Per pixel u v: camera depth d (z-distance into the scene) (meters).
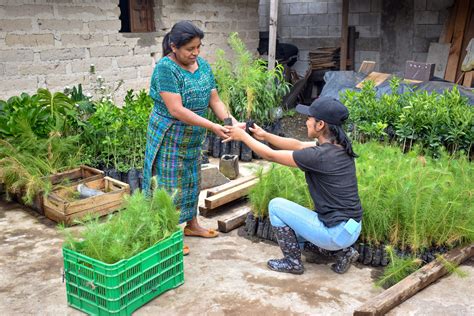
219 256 3.92
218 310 3.20
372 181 3.95
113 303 2.98
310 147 3.32
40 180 4.74
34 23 6.27
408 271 3.51
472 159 5.04
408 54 9.21
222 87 6.51
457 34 8.27
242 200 5.07
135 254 3.12
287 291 3.42
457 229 3.73
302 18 10.56
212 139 6.58
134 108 5.60
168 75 3.48
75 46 6.71
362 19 9.65
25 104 5.26
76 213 4.49
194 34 3.38
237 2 8.70
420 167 4.06
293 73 10.23
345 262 3.63
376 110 5.56
